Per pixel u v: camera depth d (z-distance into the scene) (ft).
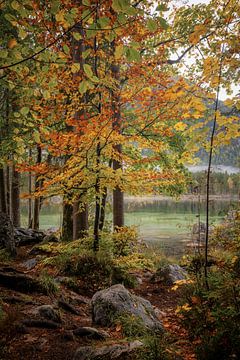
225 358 11.68
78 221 32.78
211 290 16.66
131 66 31.35
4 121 30.71
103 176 25.77
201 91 13.29
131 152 41.55
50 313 16.55
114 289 19.03
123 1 8.66
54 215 116.47
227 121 12.91
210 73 12.88
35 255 36.27
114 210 41.52
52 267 27.86
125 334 15.11
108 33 9.89
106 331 16.06
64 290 23.13
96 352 12.34
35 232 48.60
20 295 19.06
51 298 20.16
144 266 29.91
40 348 13.21
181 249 53.98
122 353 12.04
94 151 25.80
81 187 26.50
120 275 27.14
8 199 54.08
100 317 17.31
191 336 14.60
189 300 17.13
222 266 19.57
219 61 12.77
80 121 23.68
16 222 57.41
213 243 26.55
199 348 12.44
